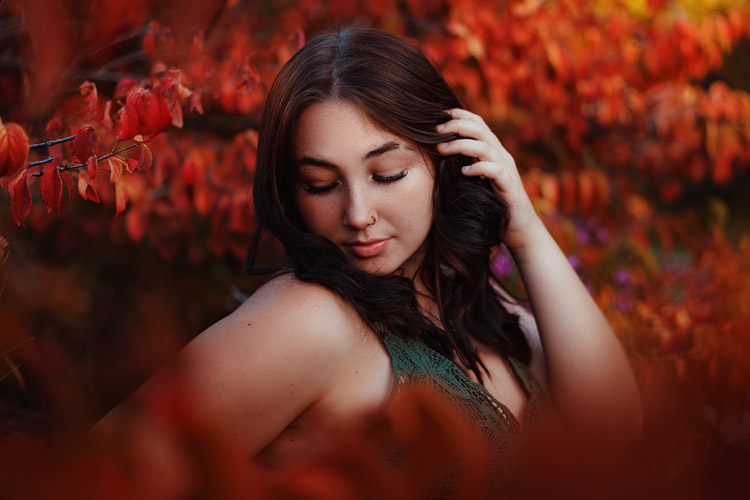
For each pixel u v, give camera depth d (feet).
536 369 4.82
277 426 3.21
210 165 7.83
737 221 17.70
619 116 10.62
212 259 9.60
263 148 3.87
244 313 3.28
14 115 5.70
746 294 9.03
